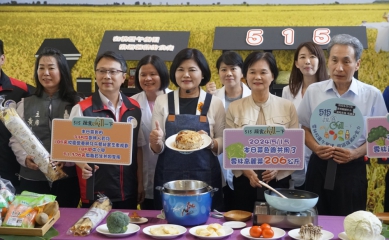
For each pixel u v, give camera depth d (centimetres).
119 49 470
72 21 509
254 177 262
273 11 482
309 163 293
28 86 356
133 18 501
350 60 263
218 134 280
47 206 220
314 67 346
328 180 253
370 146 241
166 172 273
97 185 273
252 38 454
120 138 237
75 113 272
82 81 491
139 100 343
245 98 284
